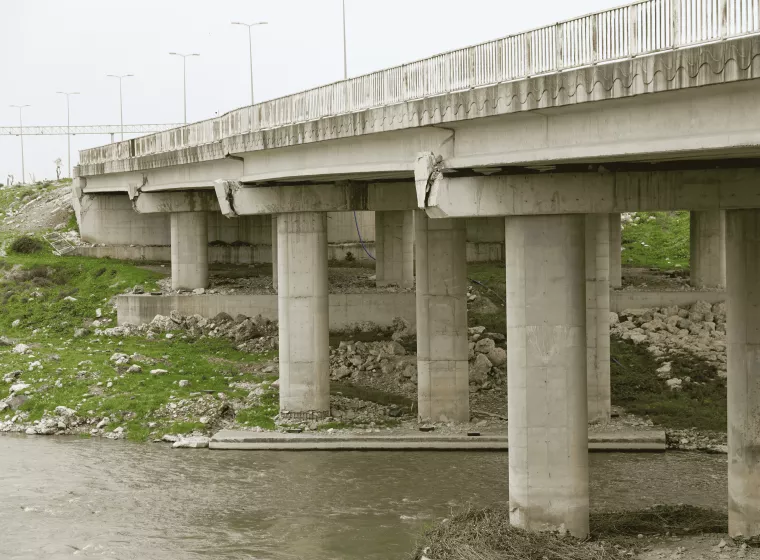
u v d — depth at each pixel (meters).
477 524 34.78
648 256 87.88
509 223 34.06
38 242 89.69
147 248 88.44
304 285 51.69
